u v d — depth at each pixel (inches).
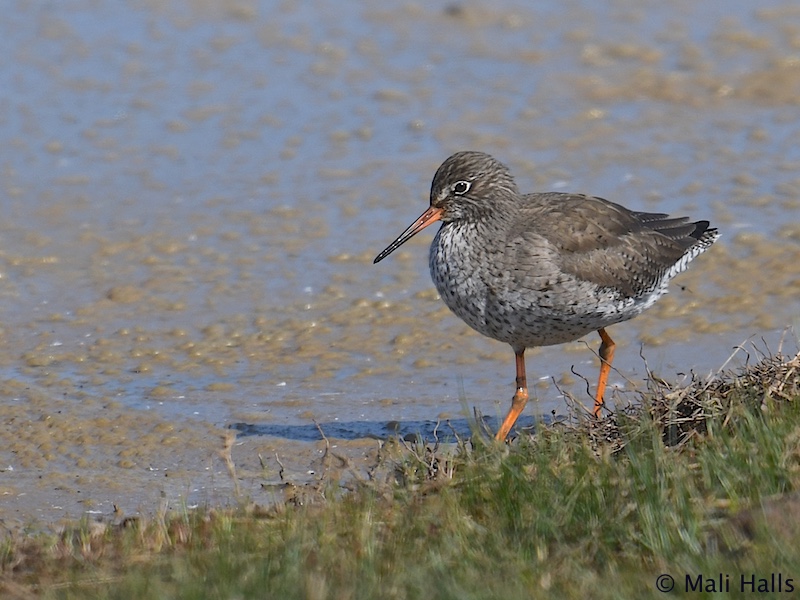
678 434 412.8
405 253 644.1
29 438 475.2
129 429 483.5
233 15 993.5
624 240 466.6
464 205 455.8
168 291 607.8
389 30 964.6
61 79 870.4
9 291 606.9
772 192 693.9
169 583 335.9
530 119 807.7
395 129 794.8
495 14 989.8
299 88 860.0
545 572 326.3
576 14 991.6
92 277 621.3
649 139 774.5
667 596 307.1
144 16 989.8
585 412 449.4
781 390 415.8
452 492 380.2
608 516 349.1
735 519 340.8
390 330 570.6
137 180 729.6
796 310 568.4
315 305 593.9
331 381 526.0
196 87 861.8
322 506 383.6
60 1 1018.1
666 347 543.2
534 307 447.2
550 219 456.8
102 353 550.9
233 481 435.5
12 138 781.3
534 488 365.1
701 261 621.3
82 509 420.5
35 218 682.8
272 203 700.0
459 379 525.0
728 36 933.8
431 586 318.0
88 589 340.8
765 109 815.1
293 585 323.0
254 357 548.4
